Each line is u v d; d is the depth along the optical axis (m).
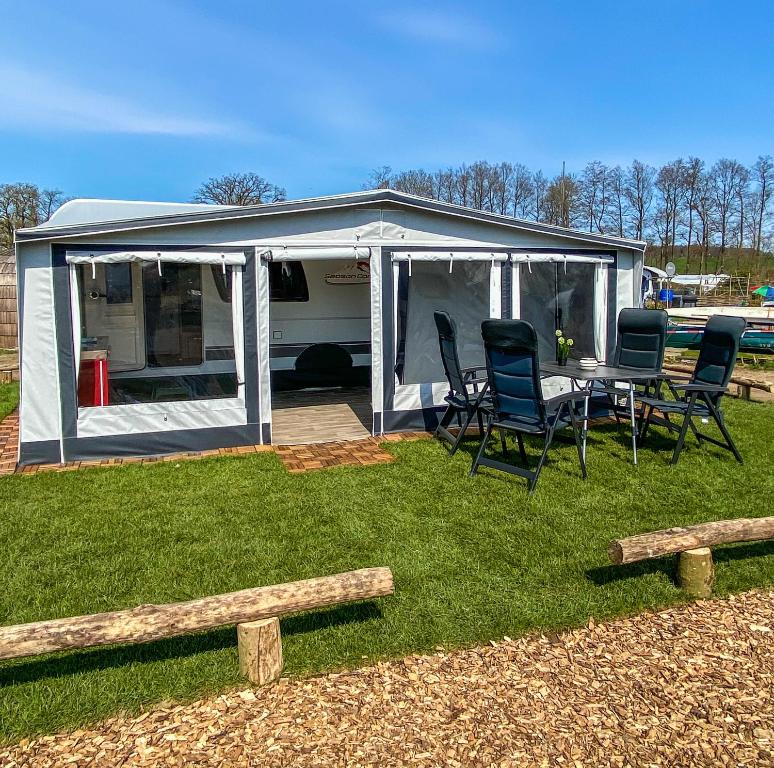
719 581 3.50
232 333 6.30
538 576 3.58
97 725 2.45
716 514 4.43
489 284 7.15
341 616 3.18
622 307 7.84
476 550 3.92
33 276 5.66
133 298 6.03
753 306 32.22
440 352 6.46
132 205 7.82
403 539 4.09
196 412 6.25
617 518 4.39
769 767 2.22
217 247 6.11
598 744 2.34
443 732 2.40
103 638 2.44
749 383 8.52
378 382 6.79
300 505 4.72
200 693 2.62
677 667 2.79
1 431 7.27
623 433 6.77
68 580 3.56
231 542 4.07
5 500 4.86
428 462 5.77
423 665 2.80
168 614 2.52
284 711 2.52
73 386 5.86
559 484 5.12
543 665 2.80
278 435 6.88
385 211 6.60
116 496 4.94
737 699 2.58
